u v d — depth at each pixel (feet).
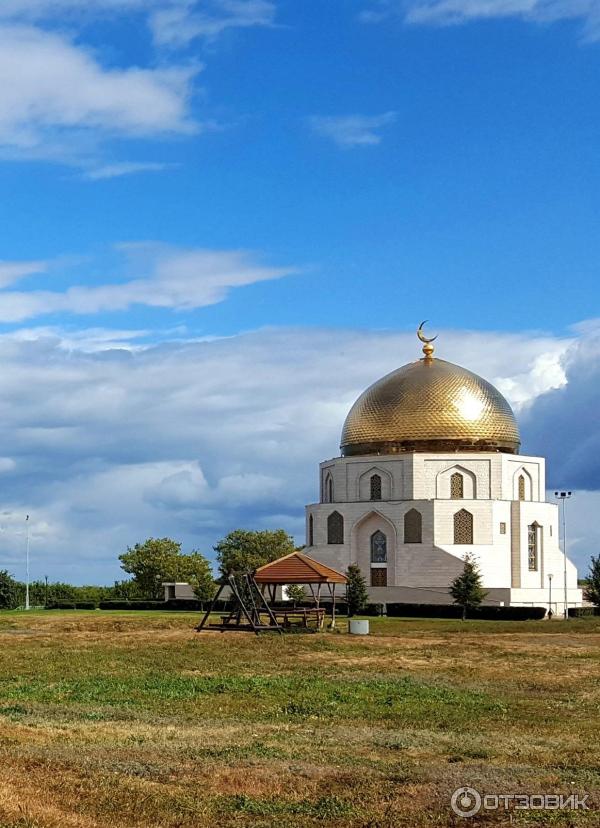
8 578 412.57
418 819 75.20
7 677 152.76
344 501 384.06
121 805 76.07
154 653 188.55
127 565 454.40
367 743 101.86
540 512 378.73
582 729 112.06
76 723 110.42
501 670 168.55
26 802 73.05
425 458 372.38
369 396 390.21
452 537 366.22
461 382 383.24
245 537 470.80
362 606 351.05
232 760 91.71
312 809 77.56
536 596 354.74
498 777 86.12
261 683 148.05
